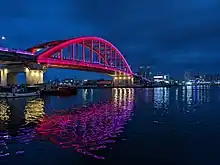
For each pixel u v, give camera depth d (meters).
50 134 18.69
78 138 17.31
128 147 14.77
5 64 98.19
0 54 78.44
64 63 107.00
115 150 14.16
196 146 14.96
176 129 20.27
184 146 14.95
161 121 24.94
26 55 90.31
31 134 18.67
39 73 97.00
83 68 130.62
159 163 12.00
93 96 78.56
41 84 91.19
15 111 34.09
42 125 22.88
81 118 27.92
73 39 122.00
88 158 12.77
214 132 18.92
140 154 13.41
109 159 12.59
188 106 43.09
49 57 102.88
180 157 12.87
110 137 17.55
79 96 78.25
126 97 73.12
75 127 21.84
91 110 36.81
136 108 39.81
